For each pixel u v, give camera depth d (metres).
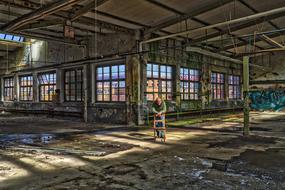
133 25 11.30
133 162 5.22
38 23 10.27
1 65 21.61
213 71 17.19
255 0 9.54
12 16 10.77
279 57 19.05
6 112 20.91
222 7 9.99
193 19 10.96
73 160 5.44
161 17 10.48
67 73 15.65
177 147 6.69
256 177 4.23
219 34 12.76
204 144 7.07
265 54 19.61
